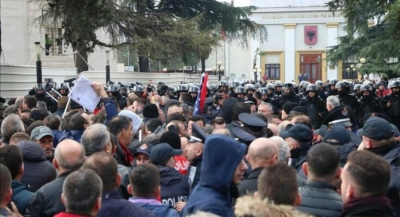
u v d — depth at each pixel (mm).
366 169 4035
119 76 35281
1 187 4379
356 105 16125
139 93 18953
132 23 34844
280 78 68000
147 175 4852
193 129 6402
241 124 7750
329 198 4570
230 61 69375
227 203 4309
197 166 6250
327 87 22516
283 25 67688
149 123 8930
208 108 13047
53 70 30062
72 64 36344
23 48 35594
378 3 16859
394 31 16109
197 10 41844
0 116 11516
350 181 4094
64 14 21047
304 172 5410
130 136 6844
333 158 4664
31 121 9180
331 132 6445
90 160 4648
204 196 4270
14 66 26688
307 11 66688
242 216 3592
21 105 12375
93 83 8648
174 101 11758
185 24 36062
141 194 4867
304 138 6523
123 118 6852
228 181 4285
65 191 4102
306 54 67500
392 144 5781
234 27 42906
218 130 6230
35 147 5852
